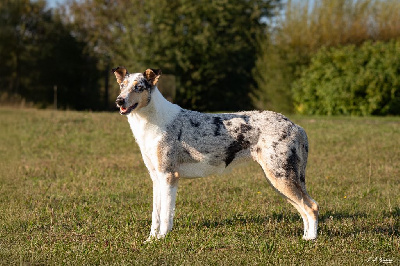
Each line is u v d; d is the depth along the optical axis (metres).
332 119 23.03
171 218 6.35
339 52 26.53
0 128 17.19
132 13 34.97
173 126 6.36
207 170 6.52
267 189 9.45
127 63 32.75
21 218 7.23
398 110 25.58
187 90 33.56
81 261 5.36
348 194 9.07
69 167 12.06
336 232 6.62
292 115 26.98
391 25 29.11
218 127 6.38
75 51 34.28
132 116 6.41
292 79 28.91
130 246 5.91
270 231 6.63
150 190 9.44
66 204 8.23
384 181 10.42
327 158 13.15
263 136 6.35
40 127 17.45
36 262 5.33
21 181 10.29
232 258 5.44
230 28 35.34
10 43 32.47
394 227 6.86
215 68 33.81
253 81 35.69
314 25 29.56
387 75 25.25
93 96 33.56
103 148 14.80
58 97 33.50
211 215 7.50
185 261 5.29
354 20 29.59
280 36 29.72
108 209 7.96
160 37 31.92
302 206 6.31
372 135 16.59
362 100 25.59
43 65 33.28
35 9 33.75
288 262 5.37
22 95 32.53
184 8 32.56
